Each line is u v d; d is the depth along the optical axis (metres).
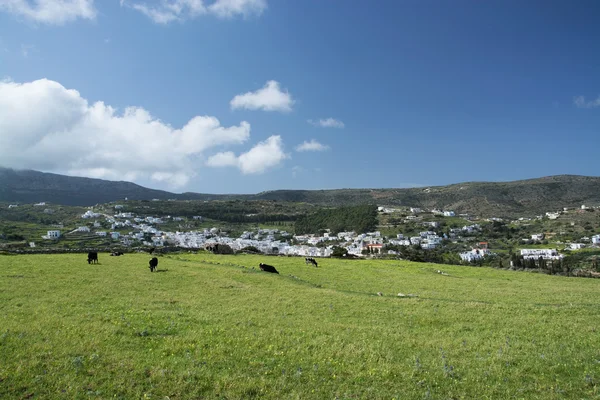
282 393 12.47
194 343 16.58
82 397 11.62
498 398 12.74
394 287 39.78
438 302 28.97
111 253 55.84
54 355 14.27
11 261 42.75
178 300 26.64
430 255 148.88
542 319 23.72
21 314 20.23
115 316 20.69
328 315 23.83
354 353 16.17
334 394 12.58
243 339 17.41
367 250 167.25
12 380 12.25
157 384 12.56
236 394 12.16
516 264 124.62
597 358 16.48
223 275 40.00
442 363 15.55
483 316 24.19
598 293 39.44
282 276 42.00
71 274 35.38
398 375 14.25
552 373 14.77
